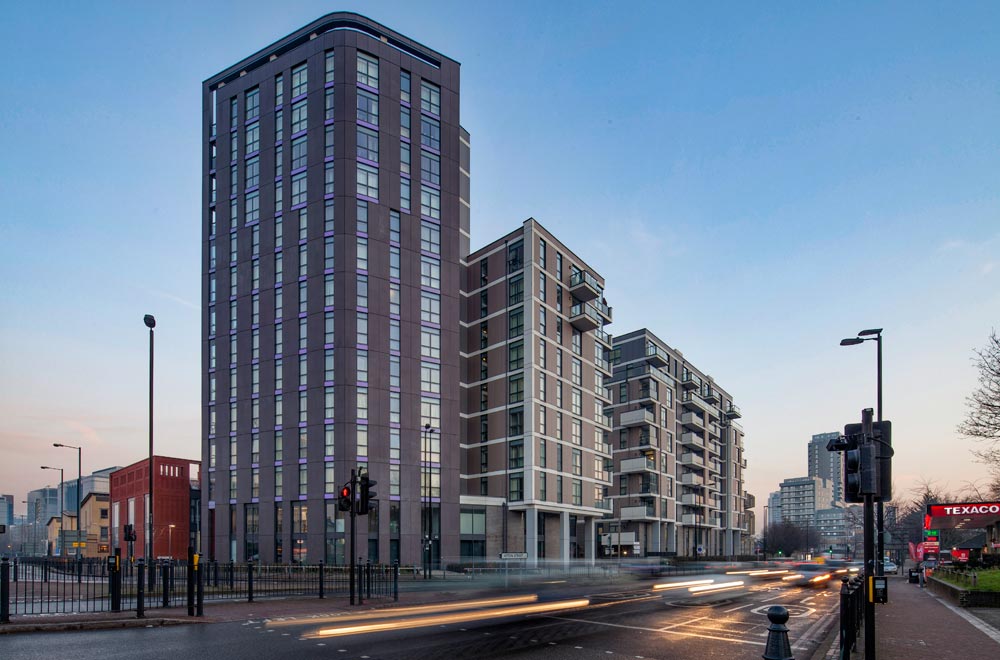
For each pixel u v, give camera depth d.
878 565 24.06
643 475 81.50
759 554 109.31
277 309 55.62
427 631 16.64
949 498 86.56
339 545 49.41
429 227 58.28
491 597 28.00
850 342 23.91
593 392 68.06
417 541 52.22
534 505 55.97
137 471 84.31
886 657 12.92
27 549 148.62
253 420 55.69
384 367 53.12
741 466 113.19
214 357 59.28
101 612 18.52
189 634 15.46
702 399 98.19
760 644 15.49
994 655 13.27
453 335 58.19
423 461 54.16
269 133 58.34
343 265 52.59
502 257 62.50
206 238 61.69
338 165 53.97
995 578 31.14
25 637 14.56
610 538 78.81
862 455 11.15
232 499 56.16
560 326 63.72
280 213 56.62
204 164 62.66
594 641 15.45
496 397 60.72
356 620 18.55
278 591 28.20
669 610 23.42
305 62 57.41
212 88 63.41
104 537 102.06
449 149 60.72
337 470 50.22
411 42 60.31
